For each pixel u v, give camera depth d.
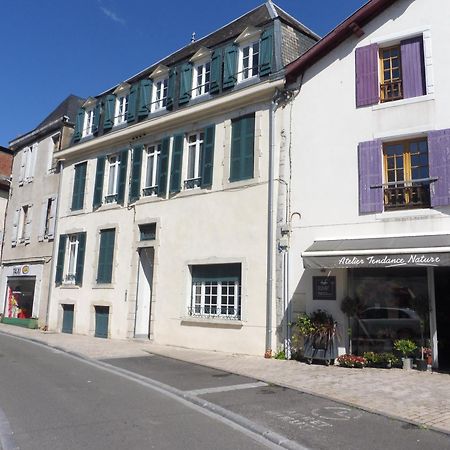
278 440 5.70
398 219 10.97
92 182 19.42
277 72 13.43
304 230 12.33
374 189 11.39
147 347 14.41
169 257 15.44
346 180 11.89
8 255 24.36
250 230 13.41
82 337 17.23
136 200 17.06
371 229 11.28
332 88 12.58
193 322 14.29
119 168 18.31
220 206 14.27
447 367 10.36
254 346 12.71
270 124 13.53
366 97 11.93
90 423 6.24
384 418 6.70
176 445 5.47
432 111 10.99
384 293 11.10
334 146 12.25
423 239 10.33
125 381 9.25
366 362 10.72
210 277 14.39
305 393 8.24
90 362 11.67
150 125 16.75
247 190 13.70
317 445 5.54
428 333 10.43
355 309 11.19
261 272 12.95
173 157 15.98
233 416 6.73
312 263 10.86
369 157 11.59
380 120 11.64
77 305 18.61
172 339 14.77
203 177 14.80
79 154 20.41
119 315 16.81
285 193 12.86
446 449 5.45
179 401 7.70
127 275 16.84
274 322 12.44
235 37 15.36
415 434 5.98
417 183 11.00
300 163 12.75
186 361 11.78
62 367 10.70
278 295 12.47
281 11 16.89
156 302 15.51
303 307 12.00
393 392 8.18
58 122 22.36
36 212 22.81
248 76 14.59
